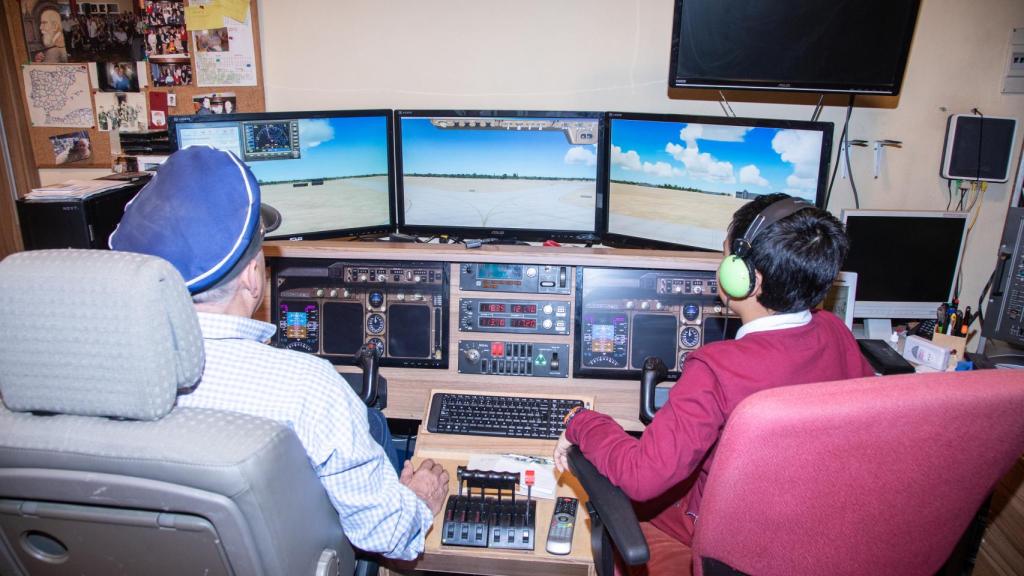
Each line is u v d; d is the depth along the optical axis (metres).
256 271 1.14
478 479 1.48
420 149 2.14
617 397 1.88
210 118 1.87
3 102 2.48
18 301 0.81
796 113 2.37
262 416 1.01
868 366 1.34
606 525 1.16
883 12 2.01
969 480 1.03
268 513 0.91
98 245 1.91
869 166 2.40
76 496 0.90
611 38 2.34
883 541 1.06
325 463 1.07
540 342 1.87
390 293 1.88
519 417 1.76
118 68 2.47
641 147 2.04
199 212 1.02
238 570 0.93
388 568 1.51
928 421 0.94
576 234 2.17
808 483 0.97
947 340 2.09
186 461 0.85
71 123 2.53
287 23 2.39
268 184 1.98
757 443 0.93
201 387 1.02
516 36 2.36
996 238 2.44
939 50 2.30
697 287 1.84
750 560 1.06
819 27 2.03
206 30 2.40
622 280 1.85
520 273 1.86
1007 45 2.28
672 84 2.12
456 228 2.20
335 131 2.03
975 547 1.79
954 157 2.33
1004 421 0.97
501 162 2.12
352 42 2.40
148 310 0.81
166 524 0.91
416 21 2.37
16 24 2.46
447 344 1.88
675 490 1.46
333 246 1.85
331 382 1.10
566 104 2.41
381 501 1.15
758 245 1.16
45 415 0.89
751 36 2.05
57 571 1.00
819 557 1.06
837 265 1.16
